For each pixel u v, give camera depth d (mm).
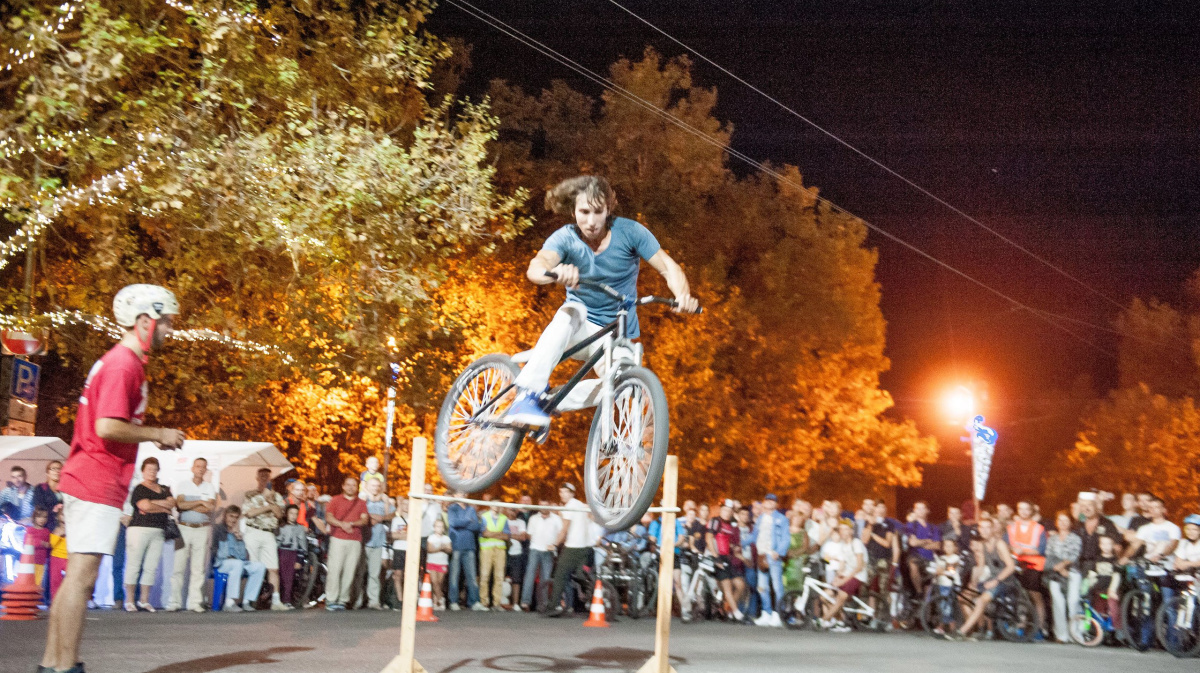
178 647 8906
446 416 7008
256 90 15898
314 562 15148
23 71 13750
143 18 14758
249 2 14859
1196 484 40281
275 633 10555
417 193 16172
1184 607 13062
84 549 6148
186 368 19859
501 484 23422
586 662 9438
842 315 34875
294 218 15328
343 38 16984
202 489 13859
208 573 14109
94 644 8914
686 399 25922
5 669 7293
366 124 16625
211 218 16000
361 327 16797
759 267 34312
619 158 30578
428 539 15797
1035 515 15359
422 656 9312
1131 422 42969
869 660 10859
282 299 18016
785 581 16047
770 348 32938
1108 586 14336
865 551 15938
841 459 35188
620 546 15977
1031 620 14695
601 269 6012
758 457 30766
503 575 16406
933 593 15102
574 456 23625
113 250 16531
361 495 15727
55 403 22953
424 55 17062
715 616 16953
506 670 8633
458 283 22844
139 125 14508
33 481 13609
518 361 6617
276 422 23422
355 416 22500
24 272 17547
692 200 31188
